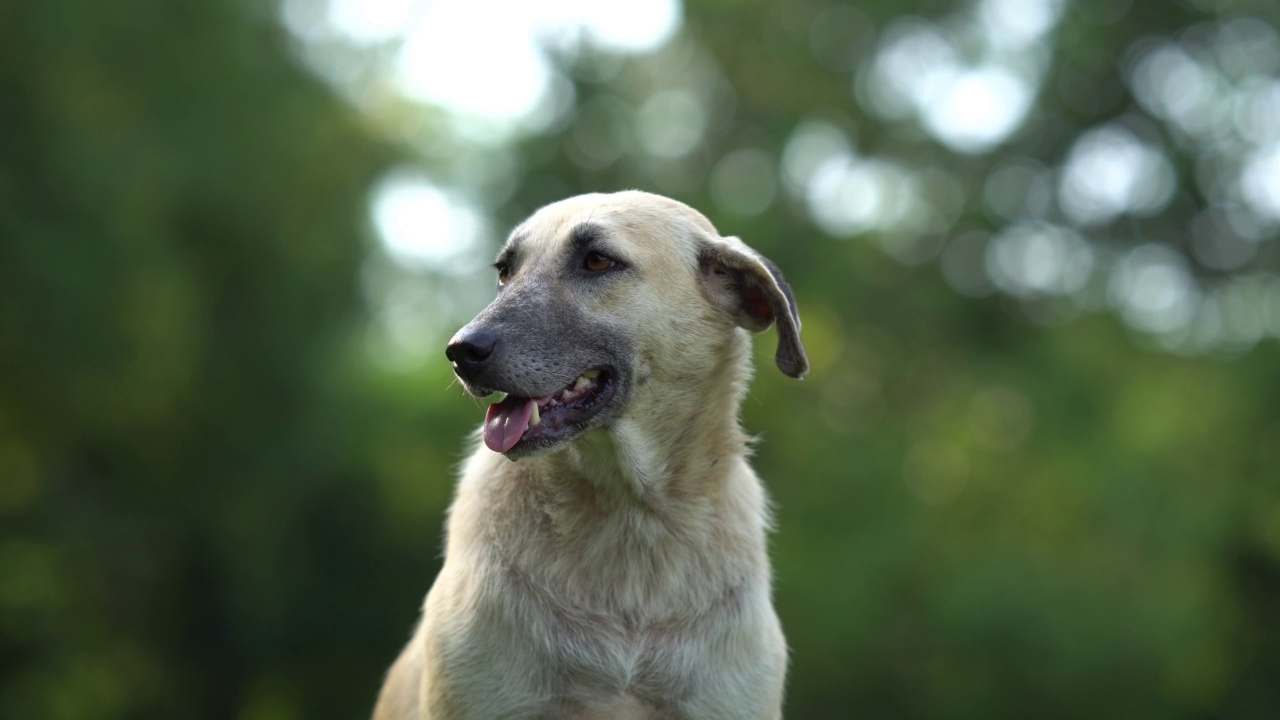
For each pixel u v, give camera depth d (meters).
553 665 5.78
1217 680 26.48
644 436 6.09
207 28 22.41
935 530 25.02
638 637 5.86
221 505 23.53
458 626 5.79
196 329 22.44
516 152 30.00
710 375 6.30
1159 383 28.02
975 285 29.33
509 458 5.84
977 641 22.92
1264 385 26.81
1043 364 27.28
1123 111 30.95
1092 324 28.52
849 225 28.70
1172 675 23.67
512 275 6.36
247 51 23.30
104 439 22.56
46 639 20.98
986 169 29.92
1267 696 27.61
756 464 25.73
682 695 5.86
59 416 21.30
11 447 21.98
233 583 23.97
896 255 28.88
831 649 23.14
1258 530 26.44
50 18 19.34
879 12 29.14
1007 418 27.78
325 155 25.19
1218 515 24.89
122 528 22.50
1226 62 30.38
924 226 29.31
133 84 21.66
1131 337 28.80
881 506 24.92
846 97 29.83
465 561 5.94
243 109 22.83
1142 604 23.12
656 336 6.18
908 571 23.91
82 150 19.64
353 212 25.73
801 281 27.06
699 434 6.20
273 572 24.28
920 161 29.92
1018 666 22.86
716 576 6.00
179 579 23.95
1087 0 29.58
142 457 23.27
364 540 25.89
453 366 6.05
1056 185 30.11
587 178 30.06
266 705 27.11
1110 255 29.97
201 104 22.25
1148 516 24.61
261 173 22.98
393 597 26.17
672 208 6.49
